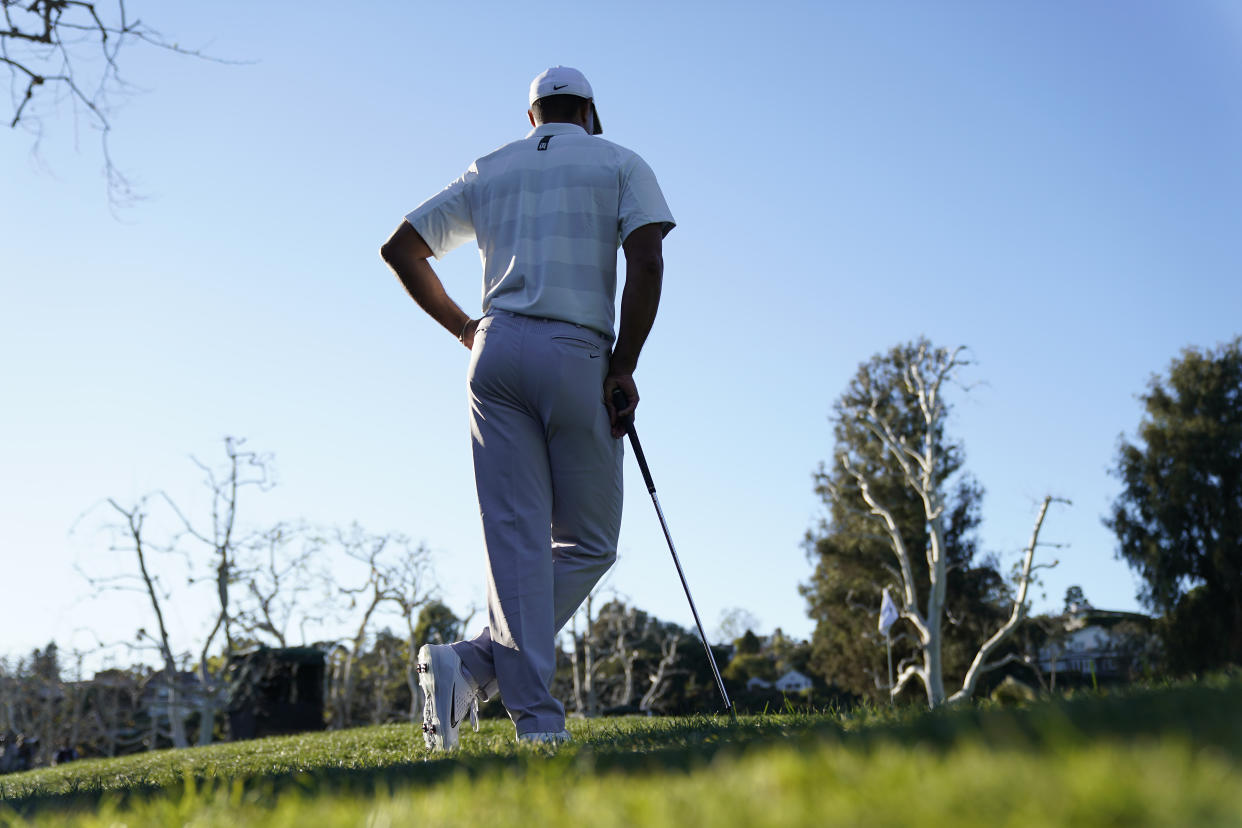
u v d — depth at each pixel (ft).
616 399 12.31
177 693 100.53
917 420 124.98
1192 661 110.22
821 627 131.34
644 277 12.14
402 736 24.17
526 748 9.54
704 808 3.82
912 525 123.44
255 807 5.63
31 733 135.95
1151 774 3.34
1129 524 115.03
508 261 12.30
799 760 4.64
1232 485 111.96
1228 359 116.47
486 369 12.01
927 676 92.07
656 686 130.41
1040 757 4.15
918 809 3.42
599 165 12.41
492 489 12.02
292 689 54.29
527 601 11.68
